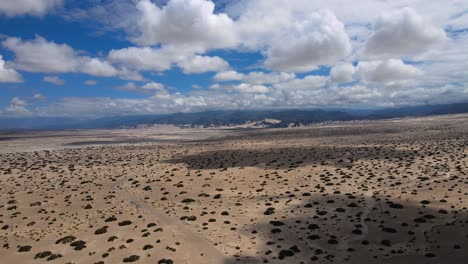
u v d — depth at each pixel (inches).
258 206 3659.0
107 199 4200.3
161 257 2474.2
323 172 5319.9
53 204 4010.8
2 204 4028.1
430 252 2372.0
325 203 3654.0
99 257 2514.8
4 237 2987.2
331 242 2637.8
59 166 6904.5
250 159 7165.4
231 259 2421.3
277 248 2586.1
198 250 2586.1
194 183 4960.6
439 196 3595.0
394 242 2591.0
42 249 2701.8
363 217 3171.8
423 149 7391.7
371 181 4542.3
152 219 3368.6
